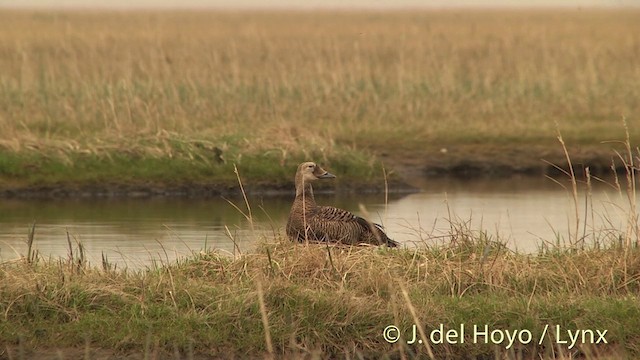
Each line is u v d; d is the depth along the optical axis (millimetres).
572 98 59875
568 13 162750
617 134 51969
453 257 26141
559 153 50094
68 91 55875
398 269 25281
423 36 97000
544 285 24797
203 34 101562
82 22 133625
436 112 56250
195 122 50406
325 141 46812
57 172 43969
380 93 59031
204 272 25516
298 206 28688
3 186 43094
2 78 58719
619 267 25156
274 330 22484
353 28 120938
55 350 22094
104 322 22641
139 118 50156
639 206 38969
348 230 28141
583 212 38375
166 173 44438
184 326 22516
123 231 34812
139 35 94312
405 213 38656
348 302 23031
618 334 22484
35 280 23422
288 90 57812
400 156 49562
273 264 25188
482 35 99000
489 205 40531
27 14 169750
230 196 43812
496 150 50406
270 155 45375
